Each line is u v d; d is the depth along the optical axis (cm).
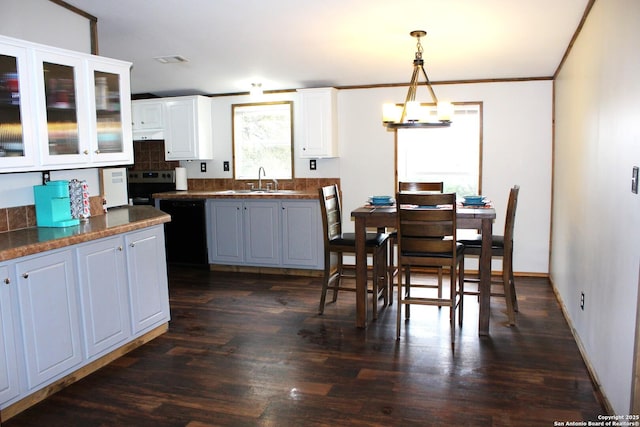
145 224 358
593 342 303
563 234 447
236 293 507
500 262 567
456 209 379
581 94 363
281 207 573
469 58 480
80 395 290
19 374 265
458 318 411
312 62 498
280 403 278
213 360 339
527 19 365
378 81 572
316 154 588
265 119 638
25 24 318
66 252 294
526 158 549
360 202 604
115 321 335
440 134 575
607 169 274
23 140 290
